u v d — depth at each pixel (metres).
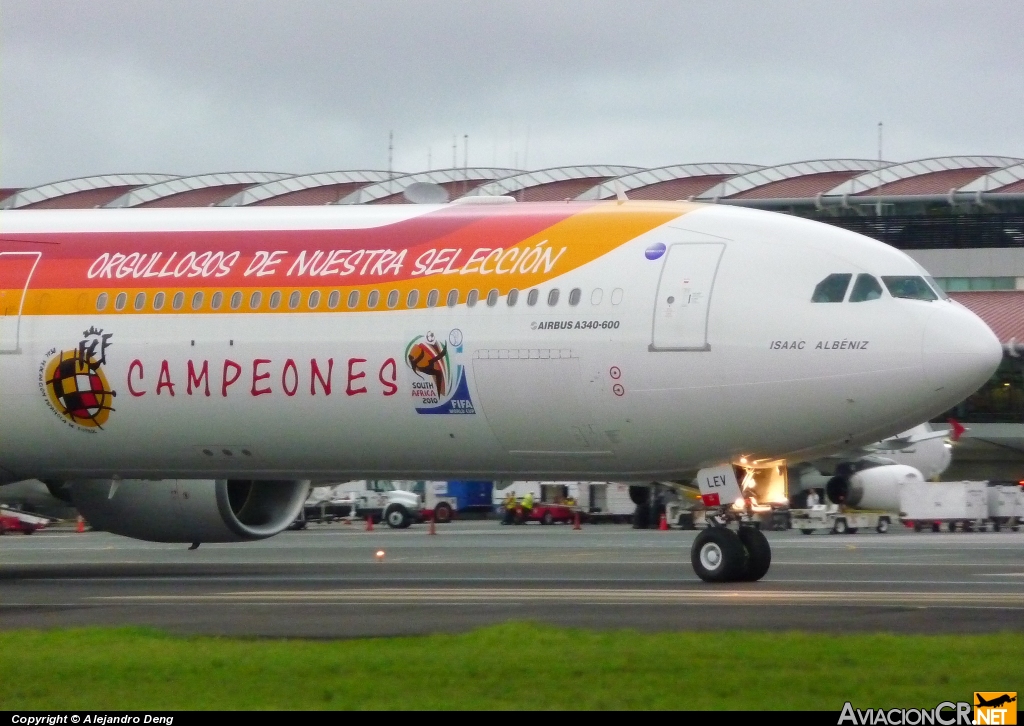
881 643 53.66
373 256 94.00
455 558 121.19
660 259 87.94
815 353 83.69
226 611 71.00
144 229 100.81
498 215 94.12
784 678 47.12
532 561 115.12
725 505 88.06
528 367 88.25
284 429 94.56
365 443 93.56
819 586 83.38
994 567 102.12
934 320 83.62
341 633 60.41
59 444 100.75
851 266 85.44
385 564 113.62
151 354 96.44
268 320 94.31
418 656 52.00
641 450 88.12
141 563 119.81
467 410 90.00
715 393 85.19
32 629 63.94
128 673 49.66
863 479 191.62
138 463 100.44
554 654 52.16
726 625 61.38
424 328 90.62
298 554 132.75
